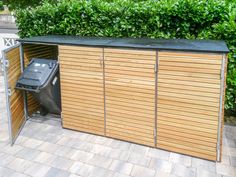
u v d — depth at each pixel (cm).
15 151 380
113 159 359
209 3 428
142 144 391
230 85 433
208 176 322
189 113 349
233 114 492
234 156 365
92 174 327
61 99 439
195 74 333
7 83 384
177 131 362
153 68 354
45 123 473
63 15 534
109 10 488
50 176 323
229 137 419
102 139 412
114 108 397
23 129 448
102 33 505
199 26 439
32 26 580
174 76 345
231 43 417
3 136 426
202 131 347
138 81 369
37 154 372
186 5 430
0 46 856
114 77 385
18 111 438
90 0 518
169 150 374
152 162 351
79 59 405
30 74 428
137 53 359
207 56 321
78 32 529
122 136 403
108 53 380
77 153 374
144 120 380
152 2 468
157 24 455
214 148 346
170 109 359
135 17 469
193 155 360
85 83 411
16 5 796
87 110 420
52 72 428
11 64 405
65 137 421
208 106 337
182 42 389
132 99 380
